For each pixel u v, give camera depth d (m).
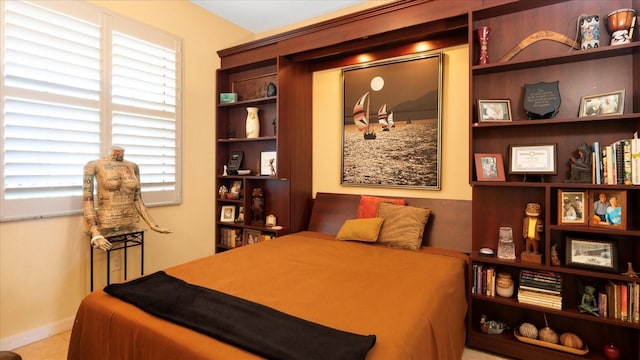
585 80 2.02
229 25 3.67
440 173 2.72
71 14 2.36
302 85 3.34
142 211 2.60
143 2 2.84
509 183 2.06
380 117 2.99
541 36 2.12
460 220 2.59
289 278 1.84
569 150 2.07
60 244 2.38
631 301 1.78
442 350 1.51
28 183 2.19
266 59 3.25
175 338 1.21
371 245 2.63
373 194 3.09
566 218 1.97
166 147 3.06
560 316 2.12
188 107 3.27
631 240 1.91
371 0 3.16
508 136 2.25
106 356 1.41
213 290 1.62
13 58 2.11
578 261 1.92
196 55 3.33
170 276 1.83
